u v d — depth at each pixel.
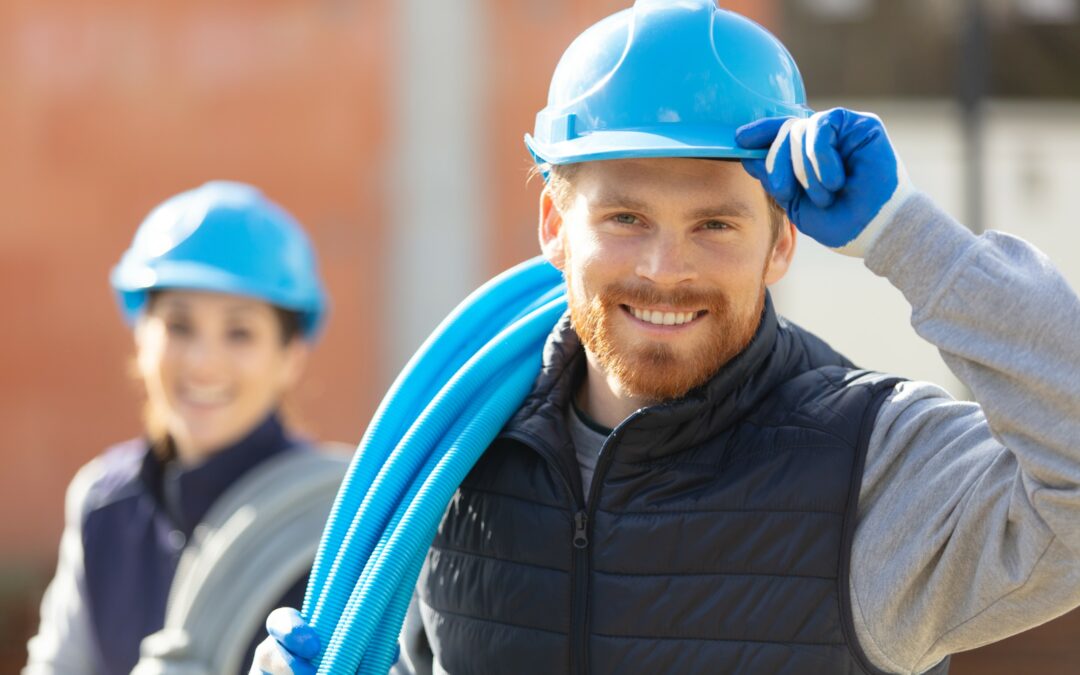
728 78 3.67
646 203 3.59
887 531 3.57
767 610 3.64
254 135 12.90
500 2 12.66
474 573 3.99
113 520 6.07
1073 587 3.27
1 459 13.14
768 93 3.70
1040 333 3.19
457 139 12.72
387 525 4.00
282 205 12.88
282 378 6.23
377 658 3.90
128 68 12.95
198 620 5.42
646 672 3.71
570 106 3.77
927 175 13.63
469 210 12.75
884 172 3.32
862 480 3.64
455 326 4.35
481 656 3.93
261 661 3.91
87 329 13.11
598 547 3.80
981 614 3.46
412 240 12.80
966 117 13.55
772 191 3.43
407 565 3.90
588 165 3.70
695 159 3.59
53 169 13.00
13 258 13.05
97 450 13.16
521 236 12.76
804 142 3.34
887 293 13.05
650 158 3.61
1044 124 13.58
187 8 12.92
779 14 13.41
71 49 12.95
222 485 5.89
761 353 3.82
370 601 3.85
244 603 5.40
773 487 3.69
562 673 3.79
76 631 6.05
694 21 3.72
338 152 12.85
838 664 3.61
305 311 6.43
